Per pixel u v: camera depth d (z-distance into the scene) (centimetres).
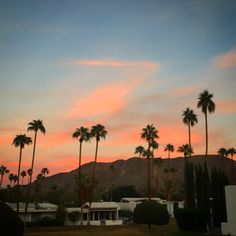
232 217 3706
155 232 4894
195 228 4556
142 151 10038
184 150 9731
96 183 10412
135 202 8850
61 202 8862
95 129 7419
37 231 5188
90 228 5697
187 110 7512
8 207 1939
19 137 7100
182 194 11694
